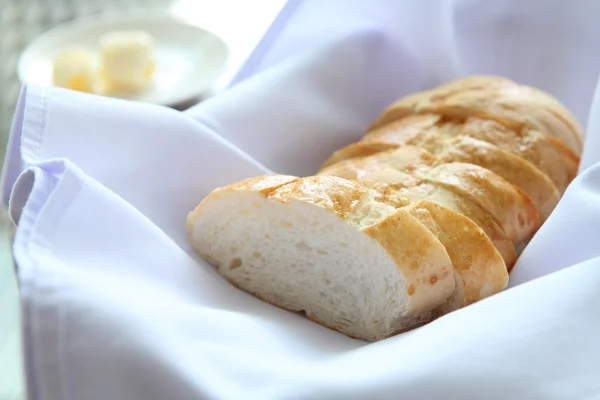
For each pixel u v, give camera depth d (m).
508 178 0.44
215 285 0.41
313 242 0.40
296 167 0.49
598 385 0.29
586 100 0.55
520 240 0.44
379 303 0.39
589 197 0.38
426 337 0.31
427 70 0.54
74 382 0.27
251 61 0.53
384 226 0.37
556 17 0.54
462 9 0.54
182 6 0.75
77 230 0.36
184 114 0.45
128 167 0.43
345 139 0.51
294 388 0.28
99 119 0.42
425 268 0.37
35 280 0.29
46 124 0.41
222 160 0.45
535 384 0.28
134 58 0.64
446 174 0.43
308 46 0.53
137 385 0.27
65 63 0.64
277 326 0.37
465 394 0.28
